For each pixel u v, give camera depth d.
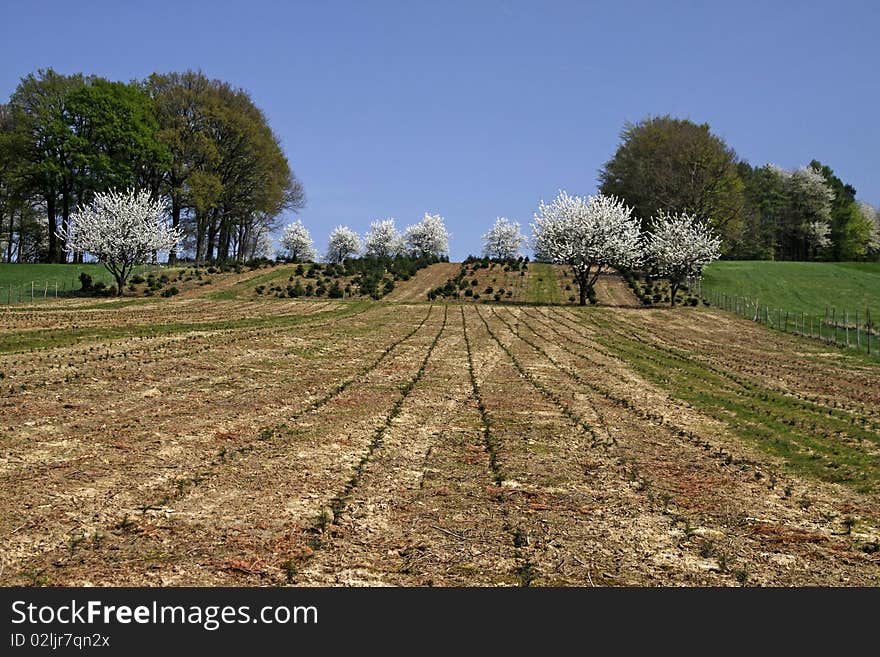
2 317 31.66
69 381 17.11
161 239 50.72
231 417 14.20
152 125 64.12
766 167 101.62
